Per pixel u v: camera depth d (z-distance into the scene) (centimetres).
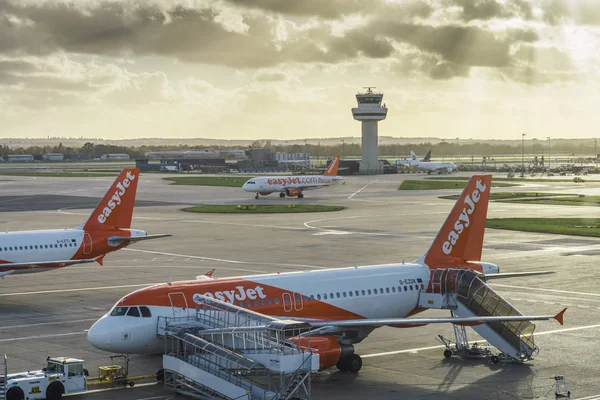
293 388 3812
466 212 5494
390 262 9112
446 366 4794
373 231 12350
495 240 11112
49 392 4044
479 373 4625
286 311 4600
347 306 4819
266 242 11044
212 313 4228
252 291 4556
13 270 6975
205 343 3953
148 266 8975
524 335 4866
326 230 12531
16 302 6850
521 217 14538
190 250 10288
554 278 7988
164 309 4275
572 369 4716
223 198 19975
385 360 4947
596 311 6412
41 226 13075
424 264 5338
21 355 5025
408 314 5166
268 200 19250
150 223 13650
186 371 4031
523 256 9506
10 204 17888
